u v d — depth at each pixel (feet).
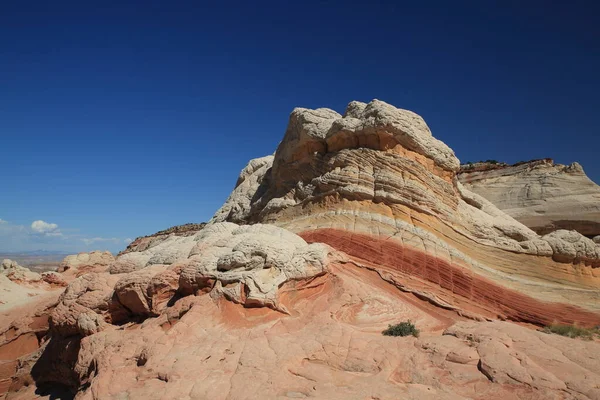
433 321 49.83
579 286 68.59
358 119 79.36
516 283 65.51
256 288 47.29
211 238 61.31
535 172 149.59
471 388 30.96
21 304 107.45
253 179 124.26
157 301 54.13
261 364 35.86
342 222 70.85
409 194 71.05
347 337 40.42
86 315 58.65
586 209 127.03
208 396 31.96
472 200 88.38
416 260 62.54
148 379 36.76
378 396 30.32
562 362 32.48
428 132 80.74
